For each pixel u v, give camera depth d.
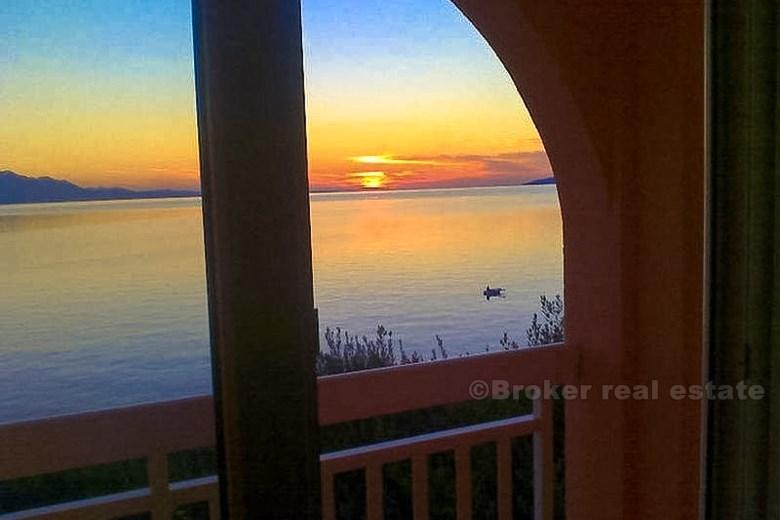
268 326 1.38
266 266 1.37
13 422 1.59
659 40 2.19
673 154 2.17
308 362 1.41
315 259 2.50
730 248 1.74
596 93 2.24
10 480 1.65
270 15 1.35
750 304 1.72
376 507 2.09
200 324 1.45
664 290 2.22
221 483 1.39
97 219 1.57
